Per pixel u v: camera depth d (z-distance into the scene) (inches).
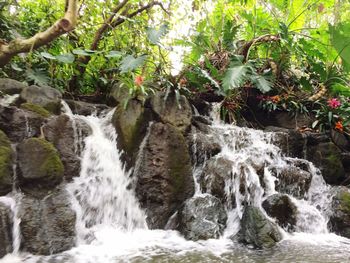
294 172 175.9
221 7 268.7
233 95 224.7
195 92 227.5
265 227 134.1
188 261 111.7
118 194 150.3
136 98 169.3
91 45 222.7
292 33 230.5
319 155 203.0
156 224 146.9
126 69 179.9
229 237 138.1
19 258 110.3
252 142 193.3
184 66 224.5
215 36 245.1
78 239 126.0
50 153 132.0
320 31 232.1
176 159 157.1
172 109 176.9
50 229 118.7
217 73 217.5
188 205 143.6
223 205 151.9
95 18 237.0
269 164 187.8
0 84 158.6
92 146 153.9
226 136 187.9
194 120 189.9
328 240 143.5
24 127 138.8
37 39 139.7
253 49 241.3
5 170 122.0
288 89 236.7
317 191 181.5
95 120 172.1
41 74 194.2
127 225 146.6
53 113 157.8
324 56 228.1
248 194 155.7
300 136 209.0
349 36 194.5
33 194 125.6
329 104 217.5
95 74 218.8
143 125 165.2
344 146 215.8
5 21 185.8
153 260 112.2
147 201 151.8
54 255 114.3
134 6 254.1
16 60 188.5
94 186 144.7
